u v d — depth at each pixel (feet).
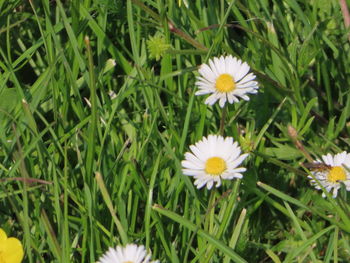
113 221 1.86
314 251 1.91
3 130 1.94
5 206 1.95
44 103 2.06
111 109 2.01
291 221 1.96
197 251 1.88
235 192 1.83
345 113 2.04
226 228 1.87
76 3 2.08
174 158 1.89
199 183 1.80
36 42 2.10
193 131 2.03
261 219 1.99
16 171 1.94
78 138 2.02
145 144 1.96
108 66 2.08
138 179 1.90
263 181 2.02
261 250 1.95
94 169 1.94
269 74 2.10
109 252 1.70
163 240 1.84
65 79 2.05
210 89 1.88
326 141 2.05
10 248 1.75
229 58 1.90
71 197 1.89
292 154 2.01
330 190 1.92
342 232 1.89
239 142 1.97
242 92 1.87
